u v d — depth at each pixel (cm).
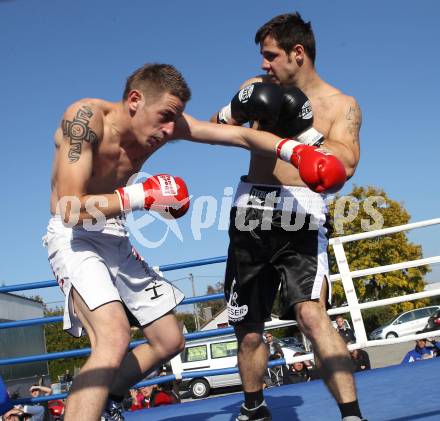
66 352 501
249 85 287
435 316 847
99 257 264
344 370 253
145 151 276
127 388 291
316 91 303
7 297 1902
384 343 538
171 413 424
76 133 245
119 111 263
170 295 292
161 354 290
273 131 284
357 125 289
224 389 1527
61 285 262
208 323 2953
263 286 300
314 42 304
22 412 527
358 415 248
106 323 241
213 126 277
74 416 223
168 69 259
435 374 410
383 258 1608
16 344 1922
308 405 371
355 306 543
